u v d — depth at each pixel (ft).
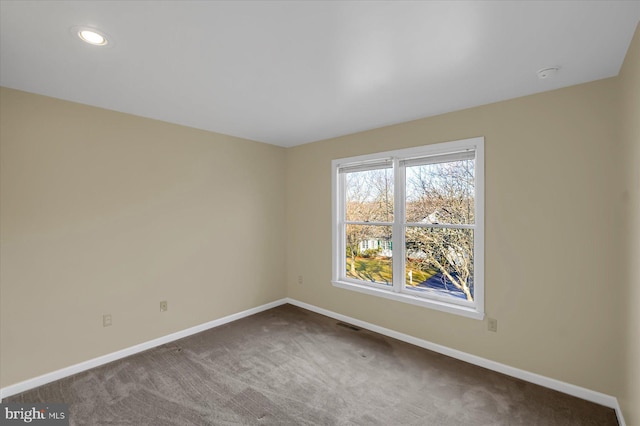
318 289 13.85
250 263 13.62
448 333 9.82
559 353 7.91
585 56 6.27
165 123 10.82
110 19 5.02
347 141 12.66
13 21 5.03
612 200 7.17
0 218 7.71
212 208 12.21
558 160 7.90
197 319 11.71
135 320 10.07
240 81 7.50
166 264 10.85
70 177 8.78
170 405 7.33
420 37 5.62
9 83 7.55
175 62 6.54
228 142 12.74
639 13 4.87
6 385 7.74
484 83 7.62
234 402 7.45
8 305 7.80
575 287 7.68
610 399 7.22
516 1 4.60
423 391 7.91
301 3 4.65
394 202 11.21
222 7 4.72
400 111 9.74
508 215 8.67
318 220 13.80
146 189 10.36
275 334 11.48
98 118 9.30
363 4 4.68
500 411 7.13
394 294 11.05
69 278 8.76
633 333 5.86
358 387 8.08
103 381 8.35
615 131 7.13
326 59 6.44
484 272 9.09
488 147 9.01
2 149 7.73
